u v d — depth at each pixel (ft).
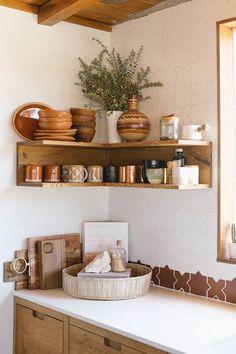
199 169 7.91
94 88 9.12
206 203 7.87
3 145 8.19
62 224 9.00
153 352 5.95
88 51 9.32
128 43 9.27
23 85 8.42
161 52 8.63
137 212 9.08
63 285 8.26
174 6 8.39
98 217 9.57
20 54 8.38
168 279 8.48
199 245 7.98
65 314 7.24
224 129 7.73
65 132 8.13
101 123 9.48
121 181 8.48
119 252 8.91
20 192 8.41
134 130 8.36
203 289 7.93
